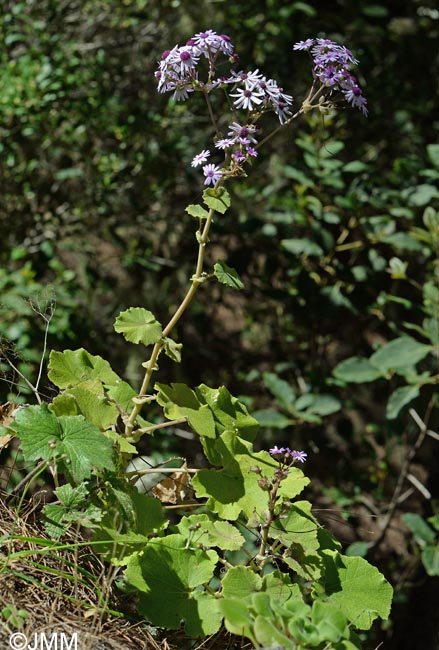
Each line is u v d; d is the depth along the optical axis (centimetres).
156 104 486
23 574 187
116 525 196
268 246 473
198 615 185
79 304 480
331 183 415
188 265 502
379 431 468
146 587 187
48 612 180
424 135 507
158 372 505
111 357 496
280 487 204
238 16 494
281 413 433
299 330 482
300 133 450
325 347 477
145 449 461
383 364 387
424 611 455
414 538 460
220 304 522
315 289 443
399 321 454
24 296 400
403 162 450
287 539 195
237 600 167
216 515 286
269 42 485
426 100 507
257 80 206
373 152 493
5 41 465
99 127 478
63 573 187
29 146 469
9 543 188
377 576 198
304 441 443
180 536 193
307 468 471
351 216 445
